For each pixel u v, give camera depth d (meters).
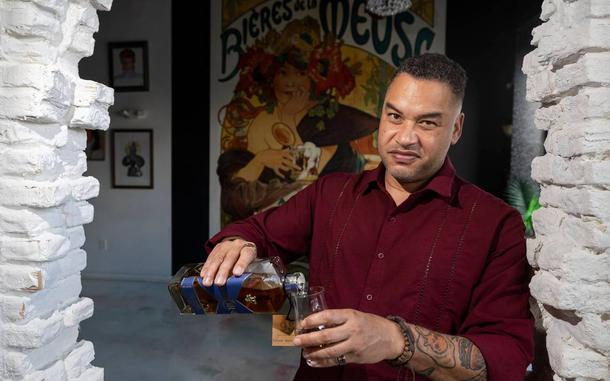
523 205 4.71
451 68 0.96
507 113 4.80
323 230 1.17
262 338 3.80
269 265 0.92
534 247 0.95
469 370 0.85
